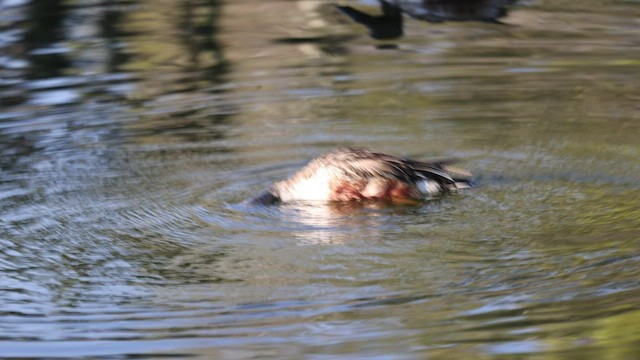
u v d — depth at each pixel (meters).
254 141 16.34
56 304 10.56
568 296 10.29
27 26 24.22
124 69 20.70
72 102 18.61
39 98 18.84
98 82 19.86
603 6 24.73
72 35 23.33
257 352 9.37
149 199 13.84
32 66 20.98
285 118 17.38
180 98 18.73
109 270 11.45
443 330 9.68
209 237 12.41
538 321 9.79
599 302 10.09
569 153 15.17
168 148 16.06
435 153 15.41
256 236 12.40
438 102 17.97
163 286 10.98
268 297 10.59
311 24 24.03
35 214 13.30
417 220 12.77
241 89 19.16
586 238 11.82
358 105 17.98
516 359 9.09
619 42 21.25
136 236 12.48
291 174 14.77
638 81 18.59
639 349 9.13
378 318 10.00
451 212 12.98
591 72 19.34
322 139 16.31
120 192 14.16
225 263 11.57
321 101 18.28
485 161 14.98
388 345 9.44
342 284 10.87
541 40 21.64
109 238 12.44
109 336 9.77
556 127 16.39
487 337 9.52
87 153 15.88
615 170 14.34
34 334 9.84
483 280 10.81
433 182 13.74
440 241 12.00
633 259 11.11
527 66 19.78
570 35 22.05
